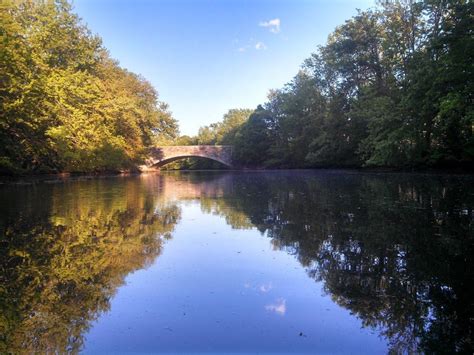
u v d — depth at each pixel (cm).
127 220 949
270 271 516
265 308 394
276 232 782
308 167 5719
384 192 1506
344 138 4325
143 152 5625
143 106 5666
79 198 1465
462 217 879
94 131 2880
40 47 2697
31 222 898
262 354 304
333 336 331
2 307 396
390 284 458
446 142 2641
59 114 2511
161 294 433
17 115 2117
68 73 2852
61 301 412
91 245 670
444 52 2144
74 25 3647
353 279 477
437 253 586
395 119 2756
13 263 556
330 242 679
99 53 4597
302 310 388
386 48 3005
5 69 1895
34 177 3203
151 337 332
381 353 304
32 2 2941
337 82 4509
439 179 2150
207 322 361
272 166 6781
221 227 847
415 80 2508
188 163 10500
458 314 371
